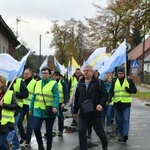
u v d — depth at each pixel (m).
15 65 9.34
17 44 37.09
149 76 52.41
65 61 75.25
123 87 10.75
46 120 9.07
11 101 7.56
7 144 7.73
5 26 25.58
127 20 26.86
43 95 8.97
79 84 8.52
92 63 15.62
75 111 8.61
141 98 31.45
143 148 9.86
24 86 9.04
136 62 31.55
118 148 9.82
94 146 10.12
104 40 49.34
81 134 8.38
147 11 26.17
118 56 12.66
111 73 13.21
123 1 26.78
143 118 17.16
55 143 10.57
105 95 8.35
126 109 10.77
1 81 7.57
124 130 10.72
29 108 9.41
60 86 11.88
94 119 8.40
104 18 56.44
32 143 10.52
